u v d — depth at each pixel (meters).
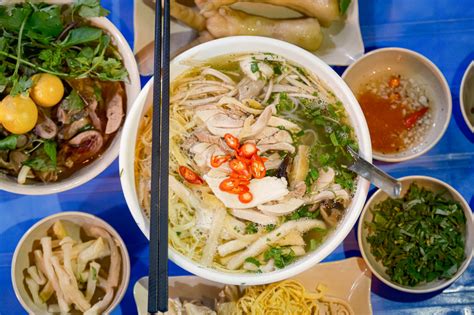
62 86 0.59
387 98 0.66
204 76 0.60
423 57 0.63
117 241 0.62
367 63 0.65
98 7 0.58
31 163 0.58
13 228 0.65
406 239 0.64
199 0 0.63
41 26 0.57
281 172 0.57
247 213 0.56
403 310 0.64
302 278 0.63
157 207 0.50
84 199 0.65
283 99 0.59
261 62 0.59
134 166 0.57
